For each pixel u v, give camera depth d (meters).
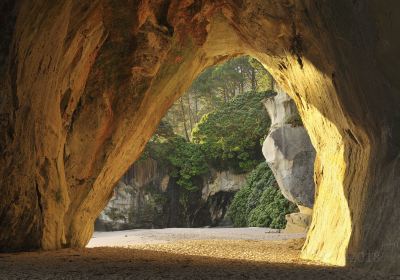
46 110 8.79
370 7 5.95
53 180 9.12
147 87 11.05
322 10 7.34
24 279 4.73
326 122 9.52
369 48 6.25
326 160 10.09
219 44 13.28
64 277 4.93
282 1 8.90
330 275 5.46
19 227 8.18
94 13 9.48
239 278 5.12
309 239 10.53
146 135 12.95
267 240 17.66
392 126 6.28
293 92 11.83
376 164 6.75
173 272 5.69
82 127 10.46
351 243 7.01
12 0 7.17
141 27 10.59
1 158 7.56
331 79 8.08
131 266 6.43
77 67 9.80
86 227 11.41
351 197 7.77
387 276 5.11
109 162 11.26
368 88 6.64
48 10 7.79
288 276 5.39
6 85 7.39
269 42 10.79
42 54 8.17
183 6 11.07
